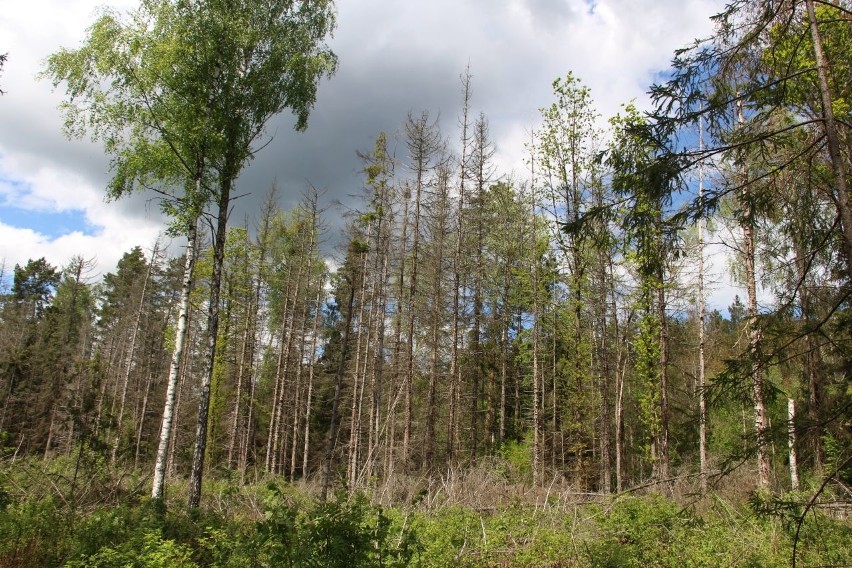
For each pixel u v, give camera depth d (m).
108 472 12.23
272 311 33.50
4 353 34.84
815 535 7.60
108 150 12.59
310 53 14.28
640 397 20.25
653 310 18.83
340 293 29.48
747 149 5.62
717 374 5.30
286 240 30.47
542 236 20.52
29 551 7.32
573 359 18.83
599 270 18.14
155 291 42.47
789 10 5.45
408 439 23.95
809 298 5.44
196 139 12.34
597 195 16.53
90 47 12.24
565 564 8.42
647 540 8.91
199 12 12.46
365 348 29.89
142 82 12.23
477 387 30.53
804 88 5.80
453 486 13.44
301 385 36.19
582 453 18.41
